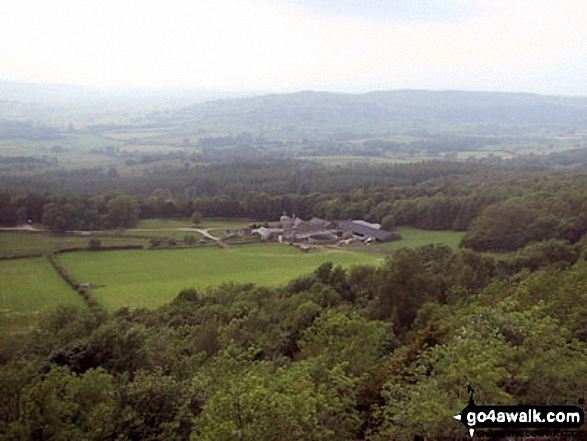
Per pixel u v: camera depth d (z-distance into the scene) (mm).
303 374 26672
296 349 52125
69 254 121312
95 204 151875
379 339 43750
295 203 173750
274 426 20312
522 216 108375
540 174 174750
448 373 23219
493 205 117062
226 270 112125
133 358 43469
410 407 22375
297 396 21594
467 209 140000
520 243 106188
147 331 56469
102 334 43844
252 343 47656
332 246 135500
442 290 69750
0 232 137375
